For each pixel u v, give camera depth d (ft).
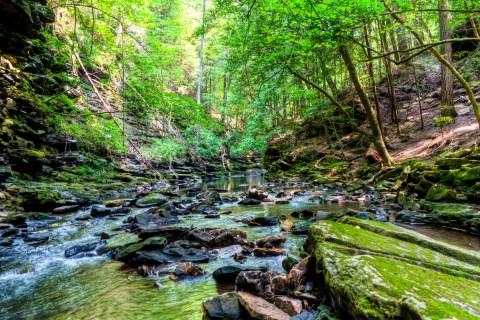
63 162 44.96
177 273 14.33
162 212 28.48
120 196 44.27
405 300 6.21
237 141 99.71
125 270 15.55
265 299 10.34
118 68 39.17
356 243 11.05
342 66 62.69
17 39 39.55
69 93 46.32
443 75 43.68
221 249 18.12
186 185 61.87
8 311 11.55
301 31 28.60
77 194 38.58
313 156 65.31
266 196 37.50
